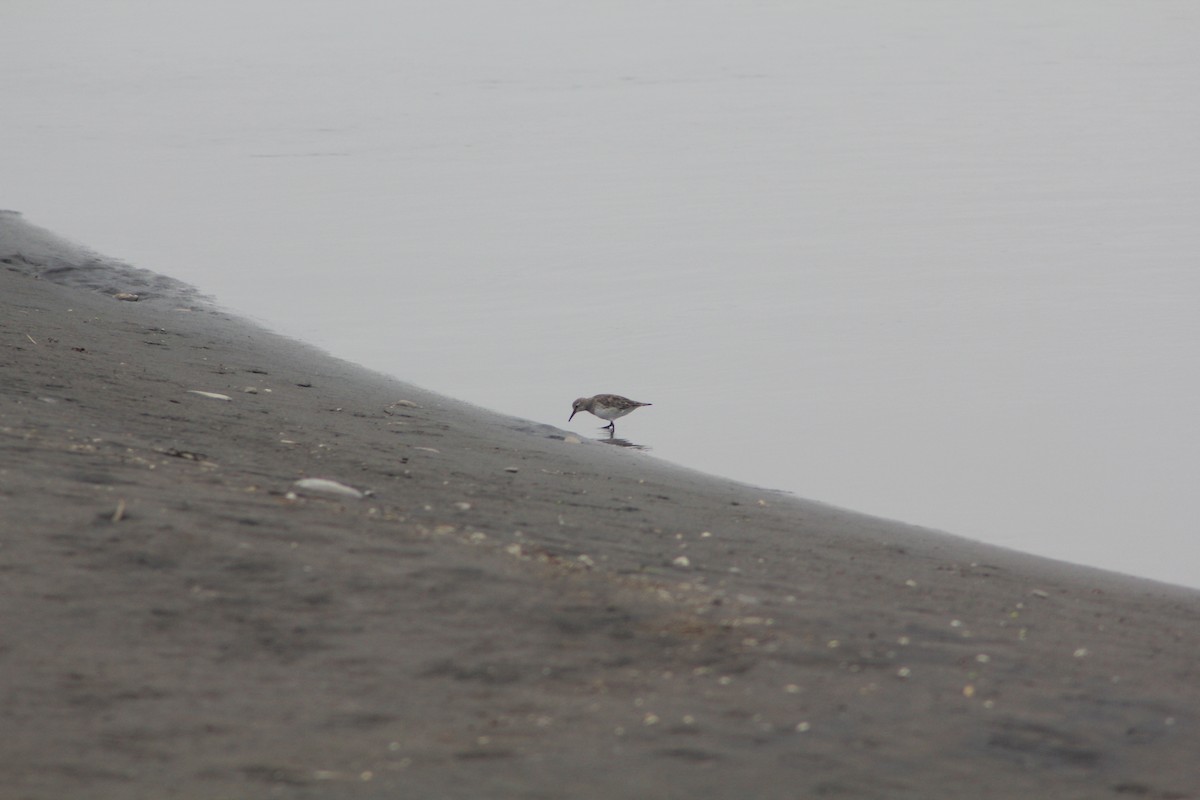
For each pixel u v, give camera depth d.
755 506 24.20
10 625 11.89
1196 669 14.42
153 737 10.28
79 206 56.75
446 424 28.67
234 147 74.00
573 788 9.95
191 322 37.25
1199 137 75.81
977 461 30.06
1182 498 28.03
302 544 14.78
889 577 18.19
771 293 45.34
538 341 39.09
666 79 100.88
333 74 104.56
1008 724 11.92
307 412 26.70
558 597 14.06
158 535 14.38
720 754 10.72
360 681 11.66
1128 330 40.94
